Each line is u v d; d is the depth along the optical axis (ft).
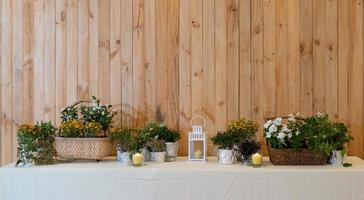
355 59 9.96
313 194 7.95
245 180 8.04
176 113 10.12
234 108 10.03
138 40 10.13
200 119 10.09
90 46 10.15
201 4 10.03
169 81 10.12
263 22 10.02
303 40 9.99
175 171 8.13
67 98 10.18
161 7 10.09
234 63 10.03
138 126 10.12
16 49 10.19
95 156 8.86
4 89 10.18
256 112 10.02
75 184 8.18
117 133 8.96
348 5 9.95
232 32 10.03
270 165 8.54
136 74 10.16
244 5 10.02
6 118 10.18
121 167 8.36
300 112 9.98
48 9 10.15
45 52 10.17
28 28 10.16
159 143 9.01
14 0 10.15
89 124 8.93
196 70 10.09
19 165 8.52
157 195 8.16
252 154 8.74
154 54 10.12
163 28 10.10
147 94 10.15
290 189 7.97
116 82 10.15
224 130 10.03
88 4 10.13
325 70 9.98
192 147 9.12
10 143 10.18
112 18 10.13
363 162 8.87
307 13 9.99
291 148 8.48
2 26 10.15
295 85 10.02
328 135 8.29
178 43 10.09
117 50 10.16
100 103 10.12
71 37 10.14
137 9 10.12
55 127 9.62
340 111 9.98
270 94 10.02
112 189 8.17
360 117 9.95
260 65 10.02
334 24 9.96
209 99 10.08
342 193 7.93
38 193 8.18
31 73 10.19
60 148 8.87
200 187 8.09
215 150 10.03
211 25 10.05
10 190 8.21
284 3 10.02
